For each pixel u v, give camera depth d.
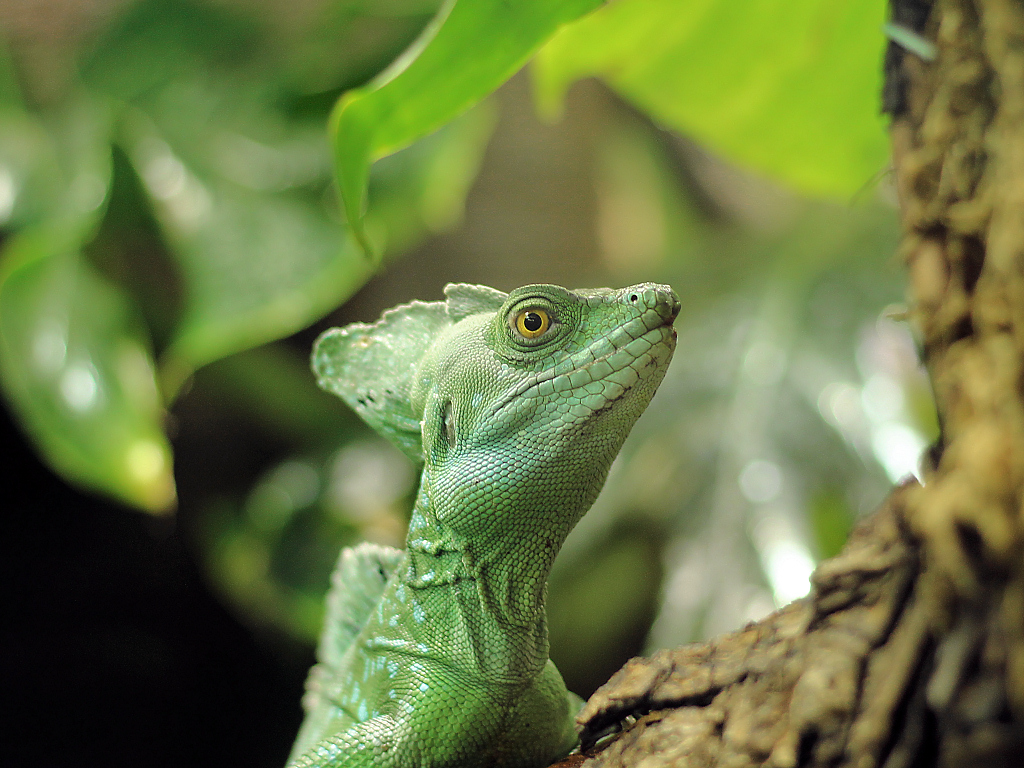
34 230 0.86
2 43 0.93
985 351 0.49
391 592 0.59
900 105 0.51
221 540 0.99
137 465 0.78
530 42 0.54
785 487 0.71
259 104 0.92
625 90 0.61
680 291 0.88
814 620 0.51
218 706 1.03
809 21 0.59
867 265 0.83
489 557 0.57
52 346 0.80
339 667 0.60
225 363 1.04
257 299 0.84
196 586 1.05
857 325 0.79
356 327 0.60
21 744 0.91
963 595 0.49
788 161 0.62
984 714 0.47
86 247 0.85
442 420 0.58
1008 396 0.48
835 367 0.76
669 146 1.35
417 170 0.89
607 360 0.57
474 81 0.54
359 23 0.94
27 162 0.89
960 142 0.50
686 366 0.80
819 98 0.60
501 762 0.58
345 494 0.96
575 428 0.57
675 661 0.53
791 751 0.51
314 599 0.90
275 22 0.95
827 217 0.88
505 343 0.57
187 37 0.94
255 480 1.07
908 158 0.51
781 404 0.75
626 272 0.94
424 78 0.54
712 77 0.60
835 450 0.72
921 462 0.50
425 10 0.94
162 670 1.00
